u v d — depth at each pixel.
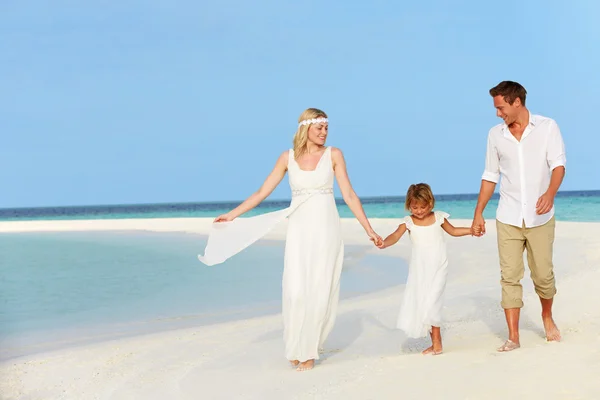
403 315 5.54
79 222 40.28
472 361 4.91
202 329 7.88
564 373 4.30
